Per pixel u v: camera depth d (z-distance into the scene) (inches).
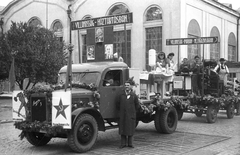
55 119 296.5
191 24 936.3
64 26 1125.7
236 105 623.8
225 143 349.4
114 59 378.0
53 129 293.1
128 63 967.0
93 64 359.6
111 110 342.0
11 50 855.7
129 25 967.0
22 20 1249.4
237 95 597.3
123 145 328.8
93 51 400.8
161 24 908.6
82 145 307.4
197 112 522.3
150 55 430.3
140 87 409.1
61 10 1135.6
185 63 542.3
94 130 317.4
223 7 1104.8
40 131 306.7
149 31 937.5
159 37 917.2
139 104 344.8
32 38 892.0
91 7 1055.0
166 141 361.7
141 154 298.2
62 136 329.7
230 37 1191.6
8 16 1298.0
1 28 1278.3
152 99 393.1
